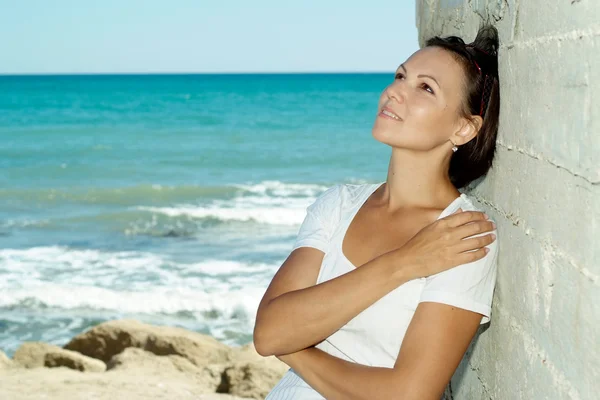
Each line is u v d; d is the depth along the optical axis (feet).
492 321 7.84
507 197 7.29
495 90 7.55
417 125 7.24
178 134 143.13
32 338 33.78
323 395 7.02
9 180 90.58
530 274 6.48
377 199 7.84
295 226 59.52
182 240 54.54
